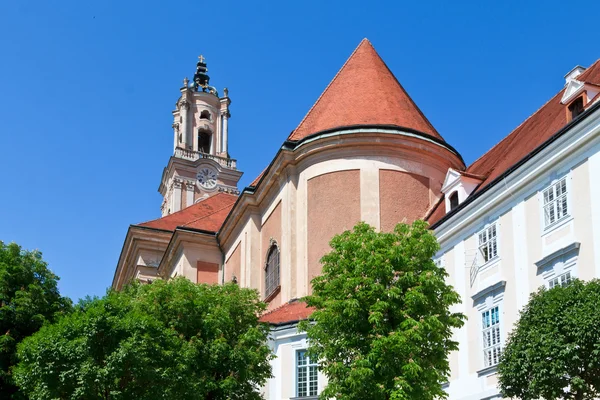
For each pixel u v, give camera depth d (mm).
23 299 33438
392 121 42406
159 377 26891
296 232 41500
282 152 42000
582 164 25734
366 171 40531
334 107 44031
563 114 30875
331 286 25766
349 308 24641
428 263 25969
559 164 26734
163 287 31547
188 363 28750
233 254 50875
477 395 28812
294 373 36438
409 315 24922
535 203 27812
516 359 20250
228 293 32875
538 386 19500
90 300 29984
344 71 46250
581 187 25641
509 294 28328
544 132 31344
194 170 86938
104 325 26906
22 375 28094
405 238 26234
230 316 31828
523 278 27781
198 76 96500
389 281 25672
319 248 40250
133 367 26344
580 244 25297
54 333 26984
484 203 30391
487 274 29844
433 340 25047
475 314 30078
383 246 25984
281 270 42000
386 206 40125
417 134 40969
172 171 86688
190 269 52594
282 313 38938
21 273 34688
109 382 26281
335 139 40875
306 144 41312
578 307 19359
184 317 30719
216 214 58406
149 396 26719
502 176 29203
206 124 91562
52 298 35250
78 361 26281
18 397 32281
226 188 87688
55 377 26469
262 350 31547
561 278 25984
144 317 27625
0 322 33094
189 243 53125
